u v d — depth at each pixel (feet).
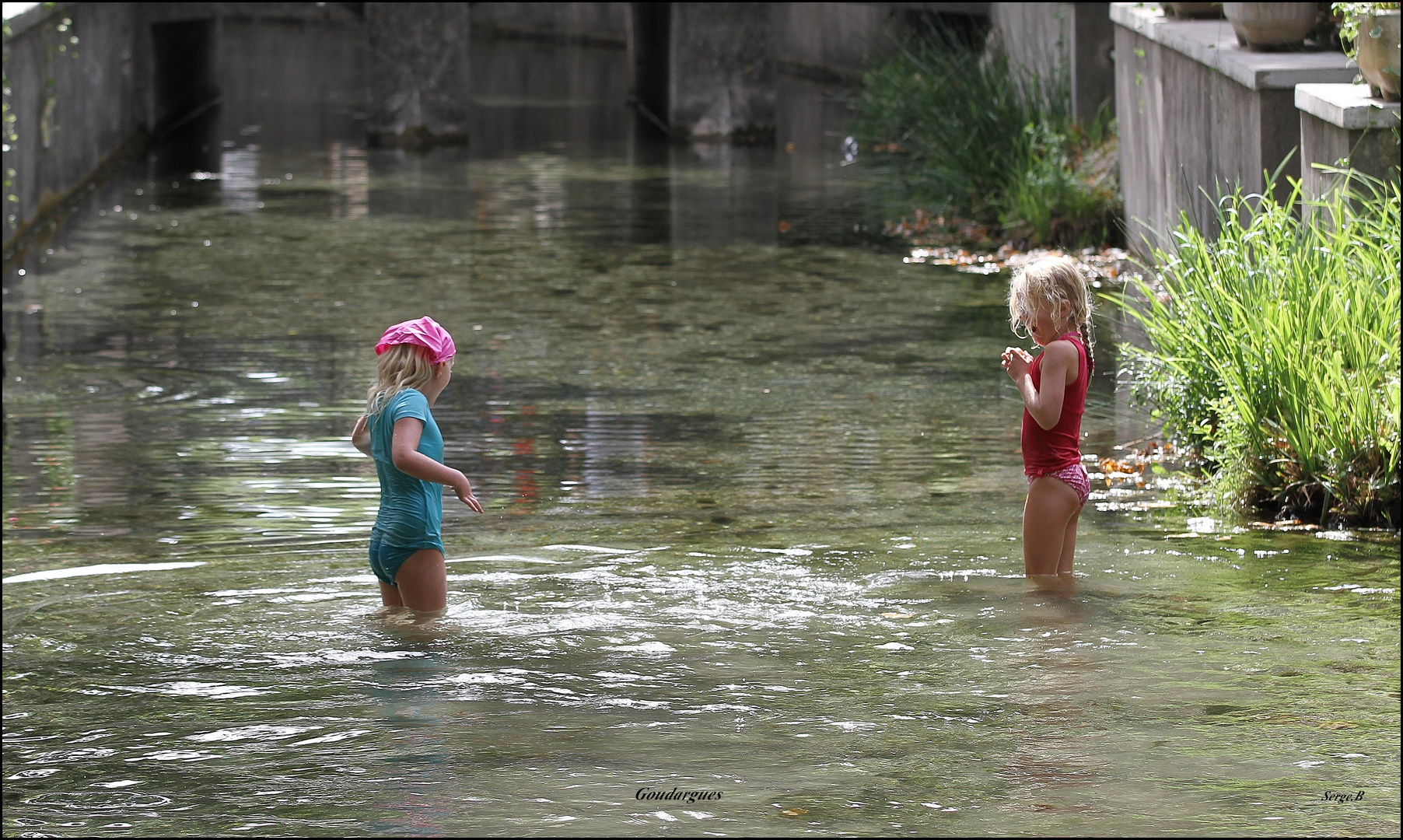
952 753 23.82
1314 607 32.04
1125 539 38.17
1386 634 30.09
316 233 99.60
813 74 223.51
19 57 97.81
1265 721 25.21
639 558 36.58
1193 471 45.65
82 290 80.12
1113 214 90.38
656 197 117.70
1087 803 21.68
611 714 25.77
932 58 128.67
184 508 42.01
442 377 33.45
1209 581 34.22
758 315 73.87
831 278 84.17
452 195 117.80
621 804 21.66
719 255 91.86
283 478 45.37
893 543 37.99
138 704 26.58
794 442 50.03
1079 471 34.58
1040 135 99.14
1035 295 34.17
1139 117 84.38
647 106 185.06
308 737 24.76
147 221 104.68
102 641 30.40
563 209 111.04
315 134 160.76
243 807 21.80
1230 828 20.74
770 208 111.96
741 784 22.53
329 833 20.75
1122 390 57.16
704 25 157.79
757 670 28.30
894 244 96.07
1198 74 70.38
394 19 150.10
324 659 29.04
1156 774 22.86
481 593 33.71
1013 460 47.34
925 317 72.95
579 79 221.05
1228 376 43.11
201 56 179.22
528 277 84.43
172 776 23.09
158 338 68.39
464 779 22.82
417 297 78.43
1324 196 47.19
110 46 135.85
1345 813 21.27
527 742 24.44
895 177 126.52
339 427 52.29
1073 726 25.09
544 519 40.81
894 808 21.49
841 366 62.34
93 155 126.72
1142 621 31.09
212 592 33.94
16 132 96.63
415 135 151.43
